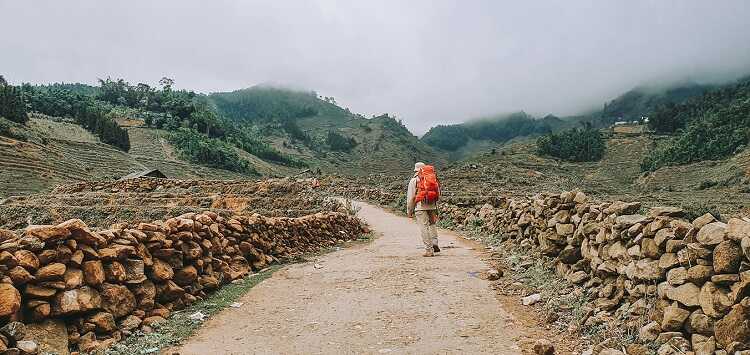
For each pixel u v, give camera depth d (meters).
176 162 106.12
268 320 6.13
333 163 197.88
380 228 19.58
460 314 6.08
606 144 125.56
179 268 6.81
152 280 6.23
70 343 4.86
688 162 91.50
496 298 6.74
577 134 124.56
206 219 8.18
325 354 4.96
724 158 86.06
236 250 9.05
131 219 26.72
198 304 6.78
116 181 45.34
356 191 42.06
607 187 75.06
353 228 16.98
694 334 4.17
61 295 4.89
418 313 6.18
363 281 8.02
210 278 7.51
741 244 3.88
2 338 4.21
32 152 76.94
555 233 8.15
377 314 6.20
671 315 4.36
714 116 101.69
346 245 14.06
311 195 41.25
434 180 10.49
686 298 4.29
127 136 107.81
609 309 5.54
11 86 106.69
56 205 31.28
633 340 4.71
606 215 6.39
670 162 94.25
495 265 8.91
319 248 12.95
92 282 5.24
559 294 6.52
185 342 5.39
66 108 123.19
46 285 4.82
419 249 11.49
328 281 8.16
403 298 6.88
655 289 4.83
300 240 12.33
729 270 4.00
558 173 100.50
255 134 193.00
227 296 7.25
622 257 5.60
